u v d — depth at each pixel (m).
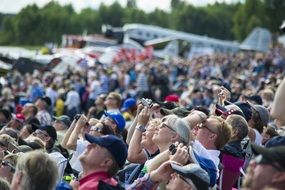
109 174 9.38
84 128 13.77
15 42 171.25
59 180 10.24
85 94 42.12
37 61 66.44
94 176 9.31
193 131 11.32
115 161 9.36
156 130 10.62
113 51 80.50
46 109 25.06
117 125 14.25
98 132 12.81
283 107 7.95
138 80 49.56
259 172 7.41
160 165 9.85
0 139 11.94
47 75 48.59
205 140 11.23
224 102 15.19
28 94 42.66
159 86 49.38
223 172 11.93
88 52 82.38
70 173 12.38
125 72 54.75
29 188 8.37
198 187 9.02
